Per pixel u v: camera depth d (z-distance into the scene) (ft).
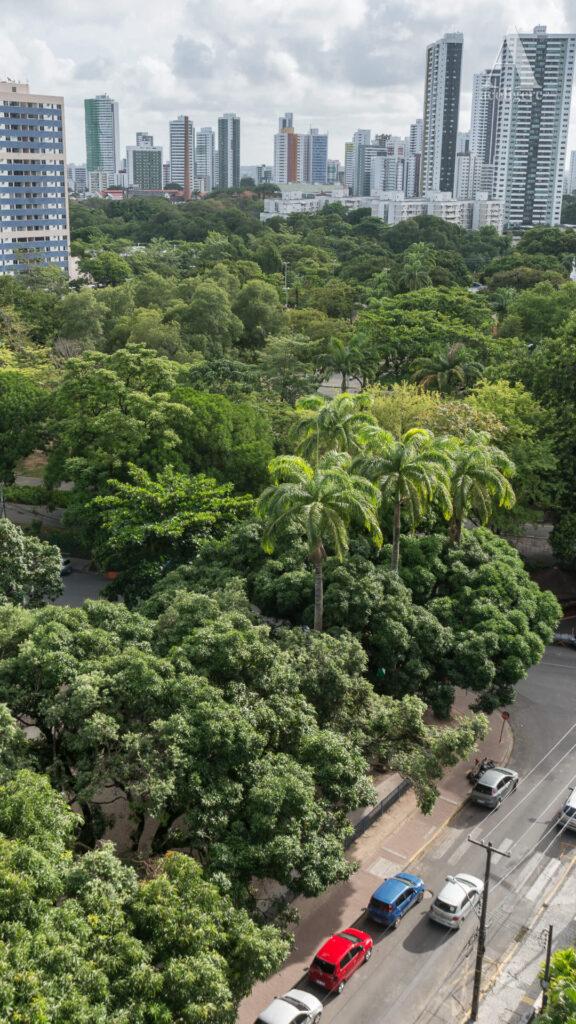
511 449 205.05
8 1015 55.93
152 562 169.58
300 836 91.91
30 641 99.55
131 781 90.63
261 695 105.29
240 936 75.20
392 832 127.13
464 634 139.95
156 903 72.95
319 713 116.67
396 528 145.89
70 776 94.58
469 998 96.53
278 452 230.07
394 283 476.13
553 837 126.82
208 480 178.81
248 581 144.87
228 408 221.25
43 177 642.22
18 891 65.26
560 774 143.23
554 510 218.59
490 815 132.05
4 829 74.69
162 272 568.41
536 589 154.92
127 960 67.05
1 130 602.03
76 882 72.23
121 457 203.51
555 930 107.86
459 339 328.49
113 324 383.65
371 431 148.15
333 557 143.02
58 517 253.24
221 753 92.99
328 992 95.66
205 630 107.04
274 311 410.72
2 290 404.16
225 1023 66.74
